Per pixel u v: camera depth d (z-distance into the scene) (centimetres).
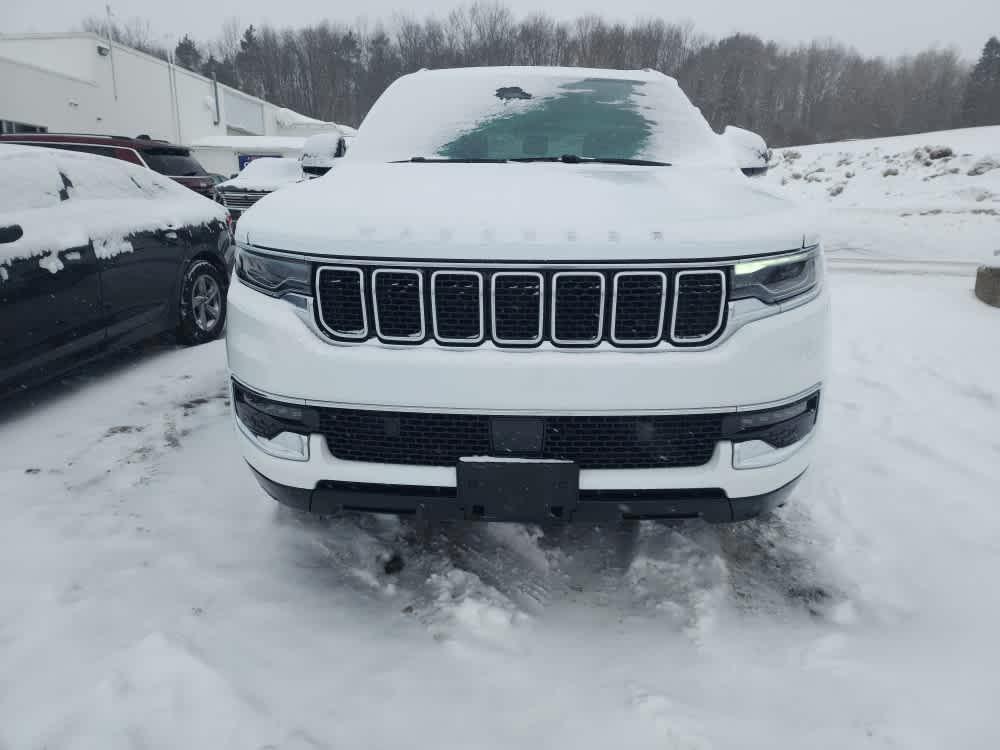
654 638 185
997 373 395
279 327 178
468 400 169
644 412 169
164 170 938
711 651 180
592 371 167
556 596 203
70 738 148
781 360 176
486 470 171
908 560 220
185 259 436
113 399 357
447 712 158
